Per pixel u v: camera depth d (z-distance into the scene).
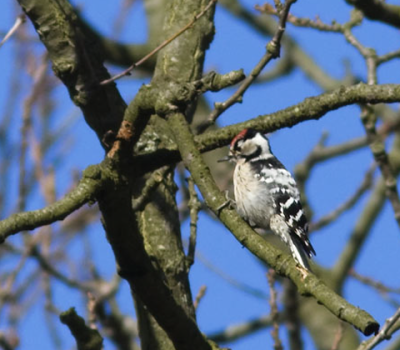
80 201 7.06
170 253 9.81
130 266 7.52
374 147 11.75
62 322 7.91
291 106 7.38
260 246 6.46
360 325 5.64
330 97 7.24
